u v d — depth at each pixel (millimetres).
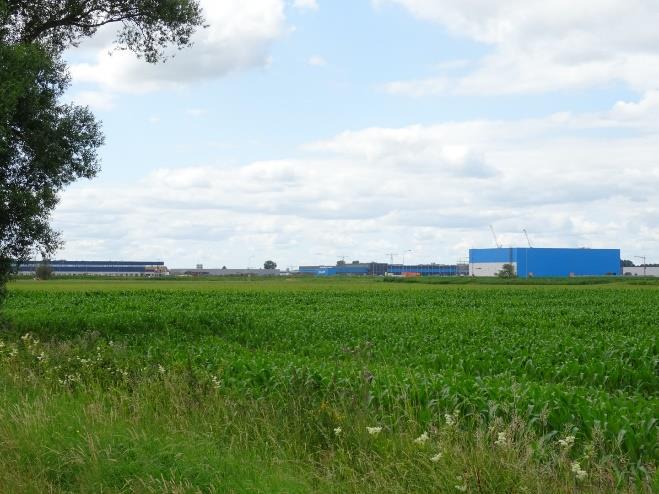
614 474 6977
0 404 9391
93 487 6559
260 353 17344
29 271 152375
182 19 26297
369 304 45562
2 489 6508
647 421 8695
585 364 15617
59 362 12984
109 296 55031
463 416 9406
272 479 6734
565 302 47500
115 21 26281
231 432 8570
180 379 10648
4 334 21688
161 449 7293
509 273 149750
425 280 121062
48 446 7496
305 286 90688
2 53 20234
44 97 21688
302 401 9625
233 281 132000
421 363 16641
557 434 8758
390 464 6887
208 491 6484
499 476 6359
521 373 15484
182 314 31328
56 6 25078
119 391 10234
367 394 9234
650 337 21125
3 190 20047
